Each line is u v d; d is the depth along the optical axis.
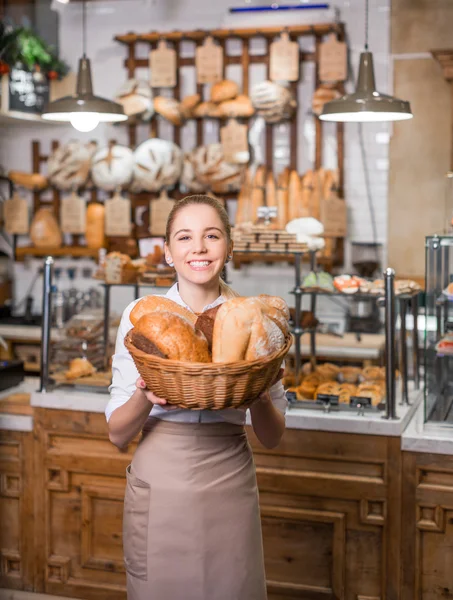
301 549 3.00
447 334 2.86
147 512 1.98
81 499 3.23
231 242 2.08
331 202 4.76
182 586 1.97
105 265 3.48
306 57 4.96
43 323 3.25
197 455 1.97
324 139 4.99
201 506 1.96
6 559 3.34
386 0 4.86
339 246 4.98
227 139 4.91
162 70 5.04
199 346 1.75
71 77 5.33
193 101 5.01
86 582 3.24
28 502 3.30
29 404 3.28
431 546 2.86
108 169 5.06
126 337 1.81
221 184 4.94
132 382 2.01
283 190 4.81
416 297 3.46
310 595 2.99
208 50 4.96
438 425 2.89
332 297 5.02
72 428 3.21
